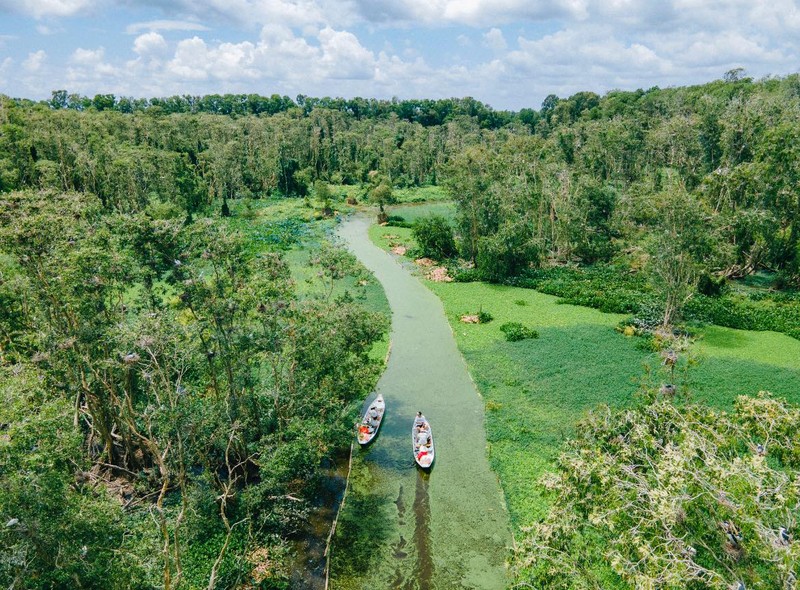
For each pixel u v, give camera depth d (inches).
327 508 1207.6
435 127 6663.4
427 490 1251.2
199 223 1114.7
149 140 4510.3
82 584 616.1
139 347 920.9
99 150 3378.4
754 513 539.8
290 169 4884.4
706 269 2156.7
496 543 1099.3
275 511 1063.6
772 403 770.2
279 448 1017.5
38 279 1010.7
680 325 1911.9
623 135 3656.5
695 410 819.4
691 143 3147.1
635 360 1745.8
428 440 1385.3
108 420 1202.6
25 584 575.5
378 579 1027.3
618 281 2511.1
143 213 1091.3
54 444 671.1
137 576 685.9
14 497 570.9
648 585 506.3
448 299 2422.5
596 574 833.5
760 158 2481.5
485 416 1509.6
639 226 2893.7
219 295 1056.8
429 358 1887.3
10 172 2856.8
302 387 1167.0
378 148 5753.0
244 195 4471.0
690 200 1857.8
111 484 1173.1
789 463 710.5
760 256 2492.6
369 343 1400.1
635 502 626.5
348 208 4416.8
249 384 1117.1
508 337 1966.0
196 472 1224.8
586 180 2972.4
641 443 775.7
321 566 1057.5
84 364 1091.3
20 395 707.4
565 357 1792.6
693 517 569.9
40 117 3454.7
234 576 988.6
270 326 1122.0
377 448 1407.5
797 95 4264.3
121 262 1053.8
